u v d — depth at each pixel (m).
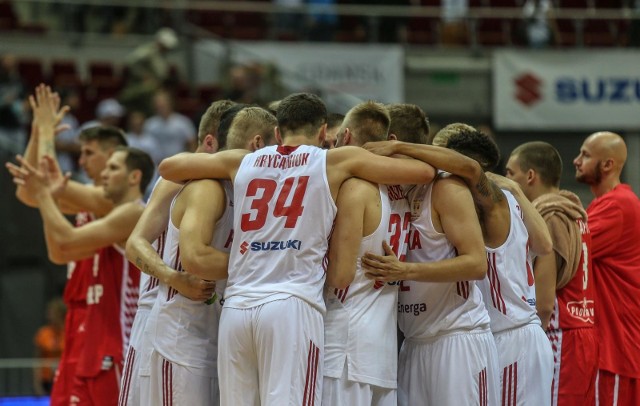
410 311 11.42
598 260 13.56
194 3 37.56
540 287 12.53
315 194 10.59
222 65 35.38
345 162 10.70
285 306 10.34
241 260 10.70
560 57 36.50
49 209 14.23
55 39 35.78
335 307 10.84
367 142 11.12
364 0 36.56
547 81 36.38
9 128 30.05
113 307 14.48
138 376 11.67
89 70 34.78
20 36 35.38
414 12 36.44
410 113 11.57
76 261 14.92
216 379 11.31
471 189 11.28
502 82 36.38
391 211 11.02
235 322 10.52
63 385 14.90
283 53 35.34
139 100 32.97
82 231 14.04
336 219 10.73
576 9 37.72
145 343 11.30
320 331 10.54
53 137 15.40
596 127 36.50
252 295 10.48
